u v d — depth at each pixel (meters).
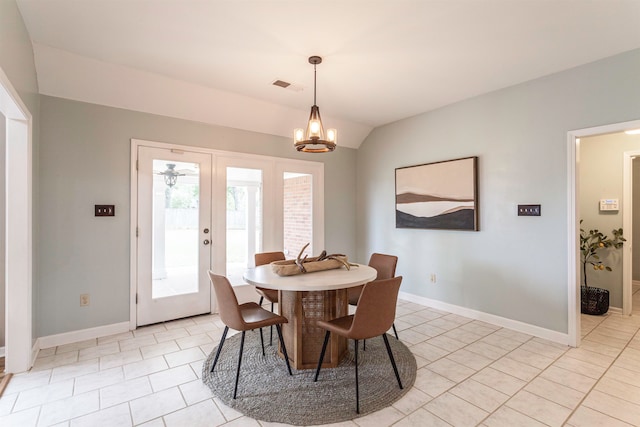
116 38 2.38
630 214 3.63
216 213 3.72
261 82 3.15
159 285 3.38
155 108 3.29
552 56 2.62
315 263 2.58
